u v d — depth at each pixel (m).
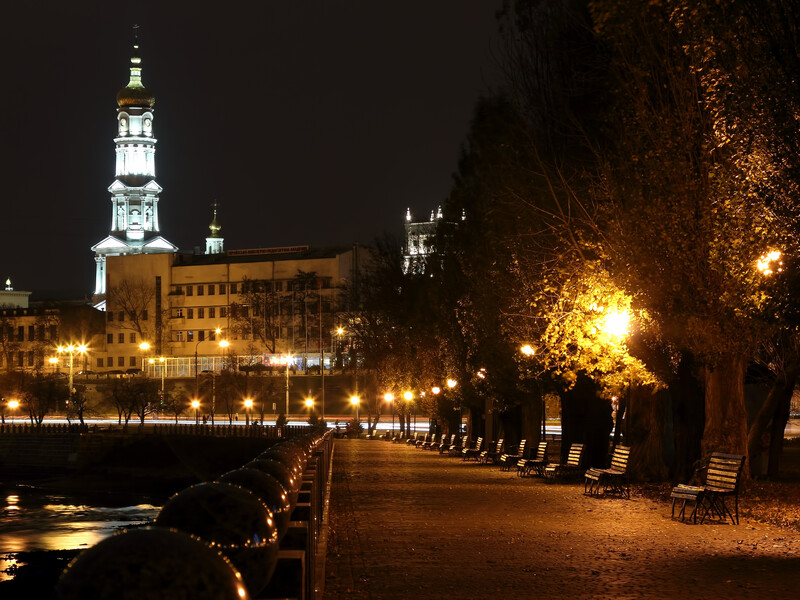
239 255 159.62
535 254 30.16
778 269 19.42
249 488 7.58
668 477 31.70
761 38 18.52
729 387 25.59
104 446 102.31
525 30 30.09
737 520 20.39
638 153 23.70
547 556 16.09
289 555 6.31
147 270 159.00
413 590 13.06
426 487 31.30
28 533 51.56
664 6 21.41
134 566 3.84
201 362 150.25
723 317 22.55
